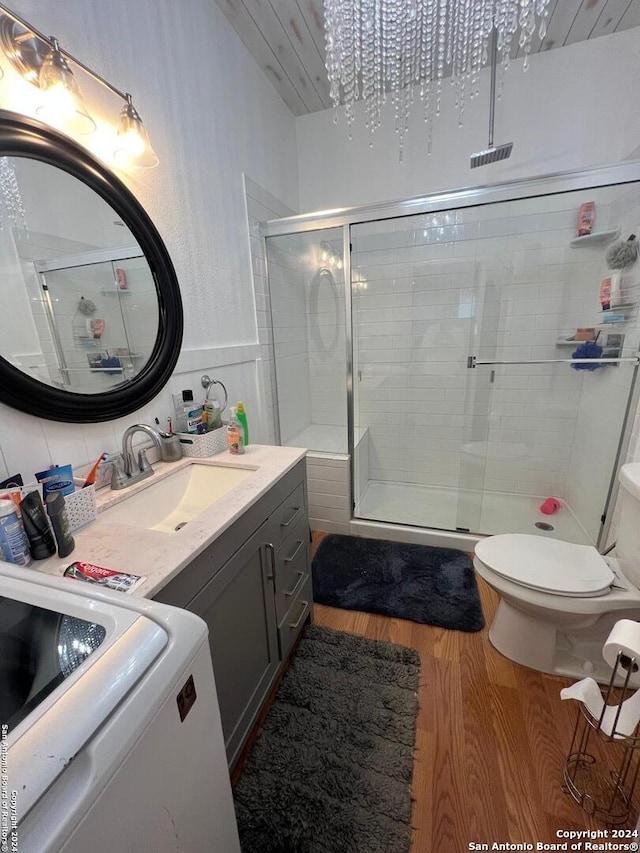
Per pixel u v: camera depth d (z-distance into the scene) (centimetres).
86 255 106
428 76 163
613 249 188
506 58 151
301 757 109
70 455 104
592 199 196
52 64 83
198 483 133
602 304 201
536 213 209
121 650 46
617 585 122
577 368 217
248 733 107
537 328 229
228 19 169
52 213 96
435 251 235
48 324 96
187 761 51
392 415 274
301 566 147
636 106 183
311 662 141
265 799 99
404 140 228
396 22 139
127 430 113
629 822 92
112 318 115
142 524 112
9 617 53
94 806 35
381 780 103
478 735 114
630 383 178
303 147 251
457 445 264
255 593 110
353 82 166
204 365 162
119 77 113
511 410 247
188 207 148
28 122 87
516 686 130
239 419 152
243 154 186
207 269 162
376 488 277
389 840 91
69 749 36
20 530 73
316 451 240
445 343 250
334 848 90
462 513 237
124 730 40
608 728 89
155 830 44
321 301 250
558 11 169
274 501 120
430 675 135
